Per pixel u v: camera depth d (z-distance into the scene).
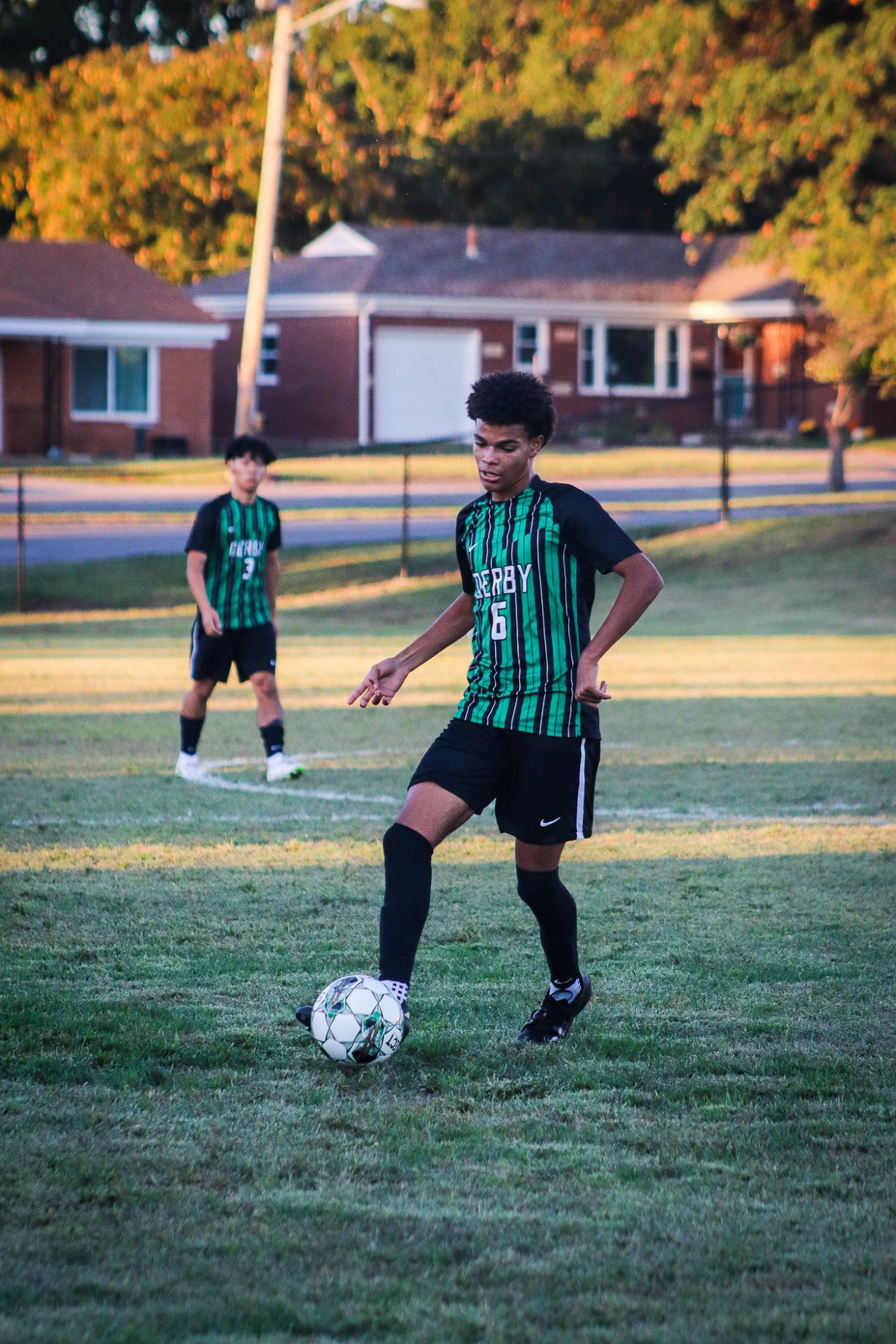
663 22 80.56
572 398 154.25
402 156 175.88
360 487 113.62
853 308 80.94
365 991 13.72
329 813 27.83
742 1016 15.82
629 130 178.75
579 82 155.88
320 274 150.38
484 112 171.50
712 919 20.14
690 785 31.00
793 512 90.62
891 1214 10.98
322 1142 12.24
